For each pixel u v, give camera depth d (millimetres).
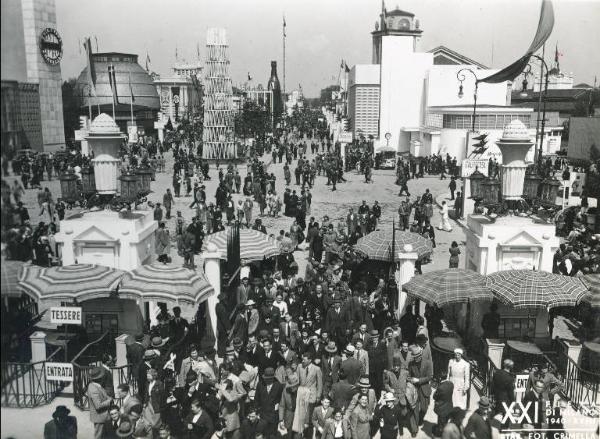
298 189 39344
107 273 13281
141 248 15352
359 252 17031
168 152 61344
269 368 10227
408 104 65375
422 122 65375
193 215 30328
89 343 13547
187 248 21047
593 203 29391
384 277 17391
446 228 28172
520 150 15594
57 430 9930
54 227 23109
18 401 11586
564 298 12617
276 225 28609
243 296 14938
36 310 15539
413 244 16875
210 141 53250
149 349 11938
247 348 11859
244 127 66812
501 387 10914
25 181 34406
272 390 10148
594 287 13508
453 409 9461
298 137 75188
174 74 103938
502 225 15273
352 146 59312
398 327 13359
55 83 51500
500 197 16422
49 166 38125
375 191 38906
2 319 8508
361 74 67375
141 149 52062
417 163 49969
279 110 93812
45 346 13148
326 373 11484
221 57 52469
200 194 30906
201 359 11242
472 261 16172
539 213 17359
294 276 18547
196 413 9820
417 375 11203
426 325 15266
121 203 15836
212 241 17484
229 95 53156
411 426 10766
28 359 13289
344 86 92312
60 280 12695
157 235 21438
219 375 11422
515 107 52500
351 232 24766
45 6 49125
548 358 12844
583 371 12203
